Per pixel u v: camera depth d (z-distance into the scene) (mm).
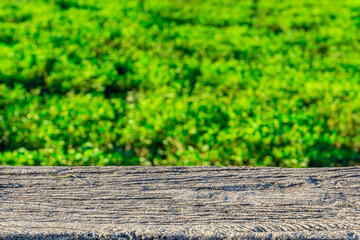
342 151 9961
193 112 10406
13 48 13750
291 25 18422
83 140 9703
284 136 9602
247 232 5180
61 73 12539
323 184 6344
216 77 12922
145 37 15750
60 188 6098
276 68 13531
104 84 12414
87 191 6043
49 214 5516
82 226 5230
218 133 9867
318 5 21516
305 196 6023
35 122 10016
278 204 5836
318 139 9898
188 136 9734
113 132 9875
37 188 6082
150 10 19438
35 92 11922
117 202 5816
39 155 8711
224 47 15344
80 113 10195
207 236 5105
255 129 9625
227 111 10547
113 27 16438
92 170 6559
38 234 5062
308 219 5543
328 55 15602
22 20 17109
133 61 14016
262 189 6199
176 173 6547
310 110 10734
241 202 5875
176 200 5887
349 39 16891
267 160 9117
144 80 12570
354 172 6648
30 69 12727
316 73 13586
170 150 9789
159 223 5379
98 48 14695
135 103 11789
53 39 14859
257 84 12398
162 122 9859
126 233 5113
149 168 6656
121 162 8977
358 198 6012
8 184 6141
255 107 10836
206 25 18344
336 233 5184
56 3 19344
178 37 16172
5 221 5312
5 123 9961
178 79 12938
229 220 5496
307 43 16484
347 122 10516
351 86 12047
